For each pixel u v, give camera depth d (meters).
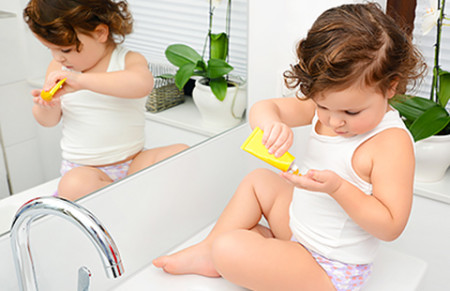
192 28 1.27
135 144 1.16
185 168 1.33
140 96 1.15
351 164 0.99
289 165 0.93
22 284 0.77
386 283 1.12
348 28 0.86
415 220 1.48
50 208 0.69
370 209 0.92
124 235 1.18
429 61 1.48
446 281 1.49
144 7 1.11
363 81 0.85
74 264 1.08
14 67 0.90
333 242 1.04
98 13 1.01
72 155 1.04
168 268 1.15
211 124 1.41
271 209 1.24
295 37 1.50
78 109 1.03
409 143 0.97
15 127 0.93
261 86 1.58
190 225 1.40
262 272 1.04
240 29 1.44
